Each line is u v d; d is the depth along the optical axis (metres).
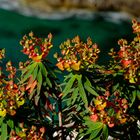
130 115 6.40
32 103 6.30
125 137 6.30
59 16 29.64
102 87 6.30
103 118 5.88
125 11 31.72
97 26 28.58
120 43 6.47
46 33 26.16
